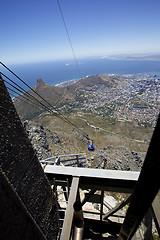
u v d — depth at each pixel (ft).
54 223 9.75
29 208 6.73
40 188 8.32
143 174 4.99
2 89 6.27
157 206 8.71
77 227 9.63
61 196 22.33
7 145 6.03
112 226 16.43
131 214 6.63
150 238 9.60
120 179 11.39
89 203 21.98
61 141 110.93
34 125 103.40
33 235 5.76
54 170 12.55
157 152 4.15
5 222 4.11
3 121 6.03
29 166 7.54
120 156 57.00
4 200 4.29
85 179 12.05
